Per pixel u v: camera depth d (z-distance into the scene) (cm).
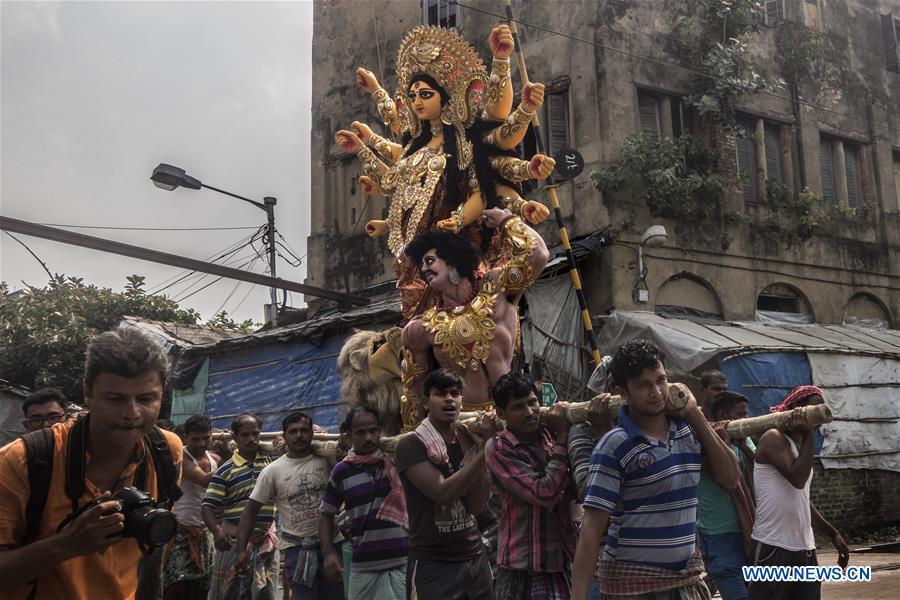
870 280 1758
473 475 426
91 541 253
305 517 625
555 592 424
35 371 2106
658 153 1449
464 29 1694
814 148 1738
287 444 642
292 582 617
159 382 282
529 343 1385
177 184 1539
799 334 1488
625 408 373
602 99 1484
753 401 1272
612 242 1423
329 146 1912
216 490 682
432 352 652
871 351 1441
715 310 1532
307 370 1542
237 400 1645
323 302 1856
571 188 1491
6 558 249
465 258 643
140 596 457
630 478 360
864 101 1858
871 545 1280
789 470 489
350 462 564
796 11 1786
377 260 1788
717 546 545
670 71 1562
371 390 725
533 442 432
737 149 1648
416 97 715
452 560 450
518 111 659
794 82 1734
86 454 279
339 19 1944
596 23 1509
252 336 1602
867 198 1828
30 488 269
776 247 1620
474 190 680
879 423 1422
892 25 1934
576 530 435
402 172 721
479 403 626
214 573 685
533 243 638
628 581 360
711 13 1596
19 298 2302
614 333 1355
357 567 550
